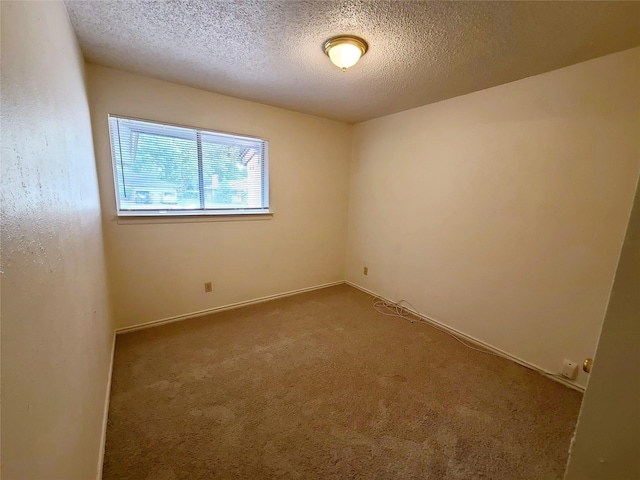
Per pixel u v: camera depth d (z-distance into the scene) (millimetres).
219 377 1930
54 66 923
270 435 1480
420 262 2967
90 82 2070
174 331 2533
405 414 1649
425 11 1371
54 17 984
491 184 2314
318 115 3309
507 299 2262
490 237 2350
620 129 1669
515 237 2189
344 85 2328
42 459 604
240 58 1916
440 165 2695
